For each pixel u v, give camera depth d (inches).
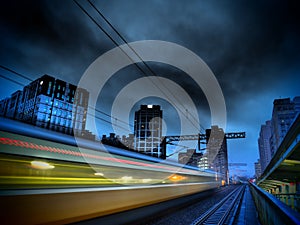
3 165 155.4
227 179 2696.9
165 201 424.8
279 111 3408.0
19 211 159.0
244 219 400.5
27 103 3056.1
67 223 198.1
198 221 368.8
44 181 181.0
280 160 575.8
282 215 106.5
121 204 277.1
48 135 196.2
